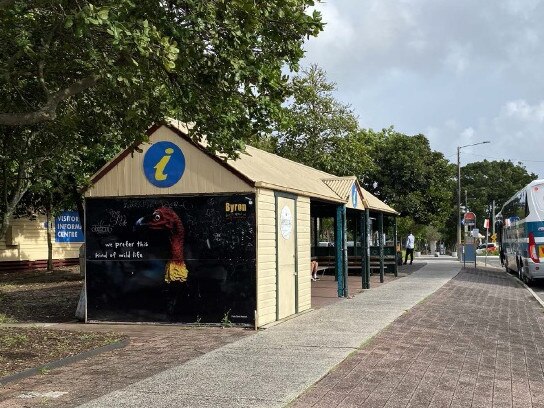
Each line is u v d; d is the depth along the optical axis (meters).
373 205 20.58
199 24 8.36
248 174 11.61
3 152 12.22
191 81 9.21
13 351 9.05
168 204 12.03
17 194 13.94
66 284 21.19
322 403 6.40
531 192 21.38
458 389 7.09
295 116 29.44
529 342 10.30
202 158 11.82
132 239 12.21
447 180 40.34
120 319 12.18
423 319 12.35
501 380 7.60
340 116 30.39
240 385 7.05
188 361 8.40
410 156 37.66
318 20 8.84
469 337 10.52
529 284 22.52
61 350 9.13
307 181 15.16
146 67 8.52
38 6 8.52
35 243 29.97
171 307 11.92
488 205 90.69
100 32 8.35
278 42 9.09
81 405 6.30
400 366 8.14
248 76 9.16
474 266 33.56
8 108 10.98
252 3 8.13
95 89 10.37
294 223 13.20
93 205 12.45
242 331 11.02
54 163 14.30
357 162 31.33
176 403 6.33
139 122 10.20
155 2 8.05
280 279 12.38
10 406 6.38
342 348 9.16
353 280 22.42
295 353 8.84
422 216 38.78
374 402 6.47
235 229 11.63
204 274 11.76
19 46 8.80
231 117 9.52
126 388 6.95
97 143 12.04
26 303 15.92
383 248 24.00
